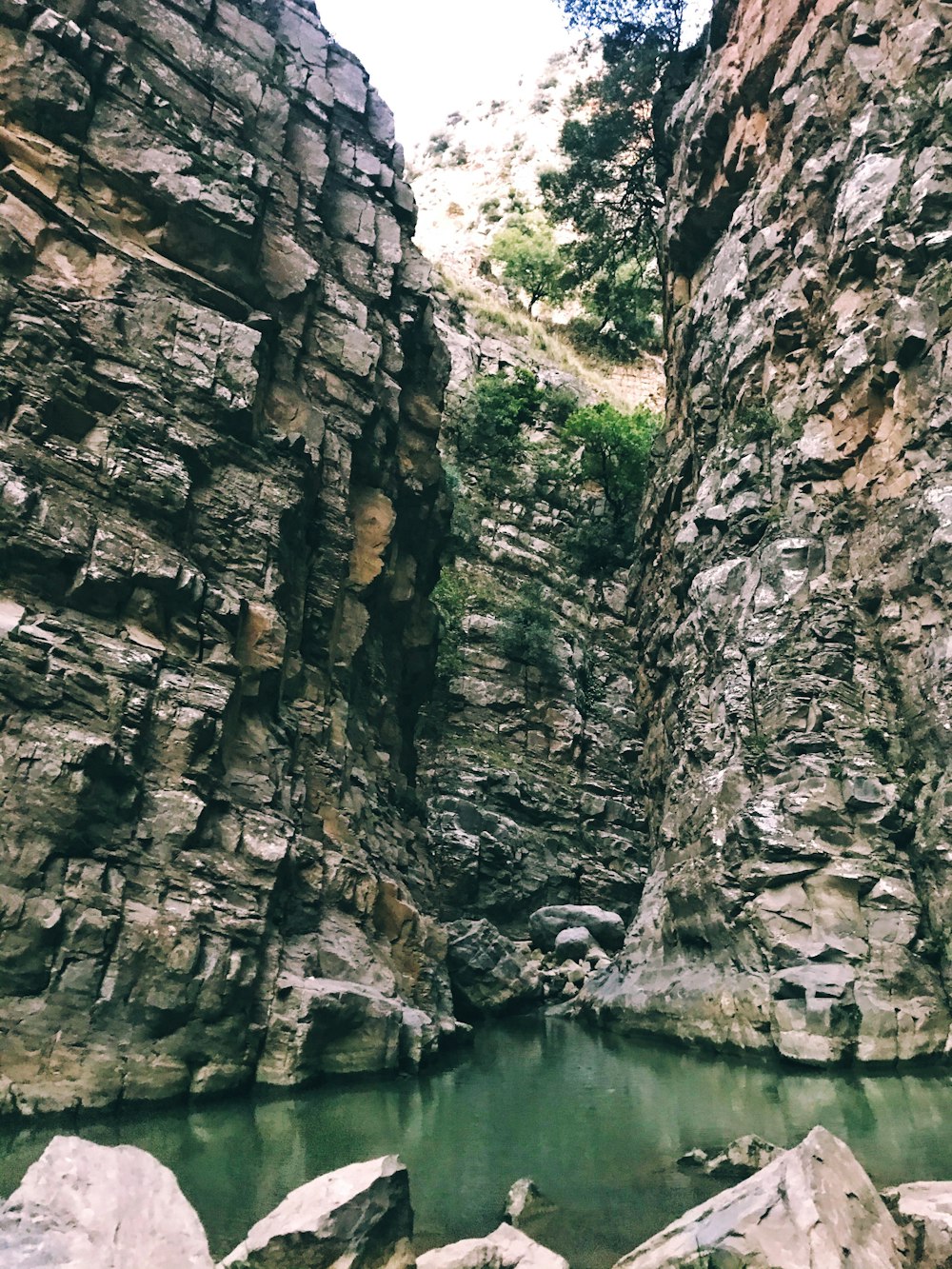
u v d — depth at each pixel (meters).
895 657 14.84
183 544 11.37
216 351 12.52
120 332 11.55
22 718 8.73
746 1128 8.23
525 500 37.69
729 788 15.81
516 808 28.77
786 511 17.75
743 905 14.16
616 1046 13.93
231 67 15.20
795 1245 4.33
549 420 40.66
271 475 12.91
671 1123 8.51
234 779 10.91
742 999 13.09
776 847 14.00
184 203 12.62
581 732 31.47
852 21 18.77
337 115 17.92
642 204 34.09
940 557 14.25
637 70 32.38
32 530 9.59
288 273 14.64
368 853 13.49
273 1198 5.98
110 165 12.15
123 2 13.65
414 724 19.86
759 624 16.92
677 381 25.72
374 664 16.64
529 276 50.28
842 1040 11.50
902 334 15.65
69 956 8.27
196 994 8.92
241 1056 9.13
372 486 16.23
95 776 9.01
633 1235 5.55
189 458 11.73
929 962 12.56
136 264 12.09
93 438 10.77
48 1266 3.92
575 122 34.75
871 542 15.97
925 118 16.86
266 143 15.39
